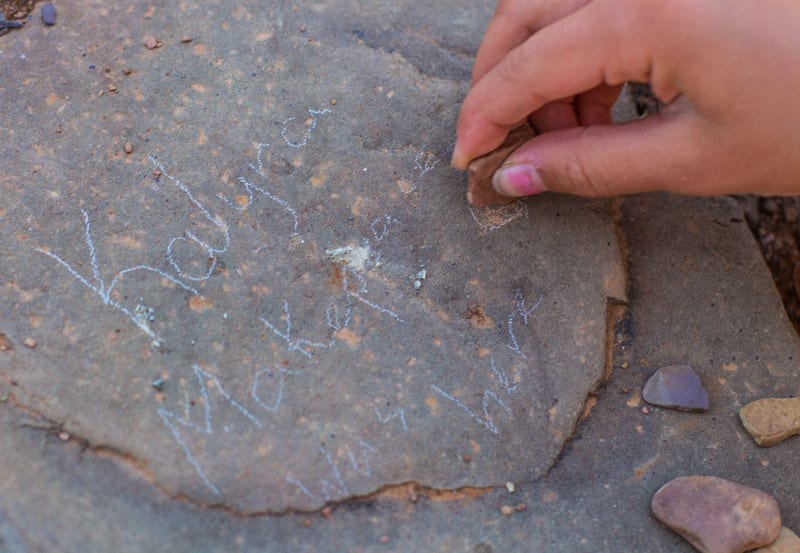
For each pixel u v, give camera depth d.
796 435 0.32
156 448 0.29
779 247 0.41
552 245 0.33
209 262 0.31
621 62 0.30
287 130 0.33
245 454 0.29
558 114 0.32
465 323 0.32
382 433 0.30
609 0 0.29
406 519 0.29
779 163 0.30
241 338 0.30
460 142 0.32
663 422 0.32
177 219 0.32
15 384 0.29
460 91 0.35
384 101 0.34
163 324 0.30
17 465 0.28
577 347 0.32
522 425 0.31
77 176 0.32
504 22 0.32
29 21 0.34
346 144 0.33
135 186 0.32
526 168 0.31
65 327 0.30
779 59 0.29
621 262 0.34
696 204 0.35
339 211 0.32
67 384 0.29
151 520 0.28
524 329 0.32
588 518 0.30
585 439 0.31
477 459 0.30
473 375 0.31
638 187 0.31
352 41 0.35
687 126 0.30
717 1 0.29
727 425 0.32
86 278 0.31
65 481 0.28
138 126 0.33
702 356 0.33
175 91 0.34
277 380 0.30
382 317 0.31
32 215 0.31
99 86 0.33
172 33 0.35
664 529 0.30
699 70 0.29
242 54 0.34
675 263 0.34
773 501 0.30
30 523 0.28
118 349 0.30
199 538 0.28
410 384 0.31
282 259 0.32
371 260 0.32
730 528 0.30
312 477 0.29
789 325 0.34
